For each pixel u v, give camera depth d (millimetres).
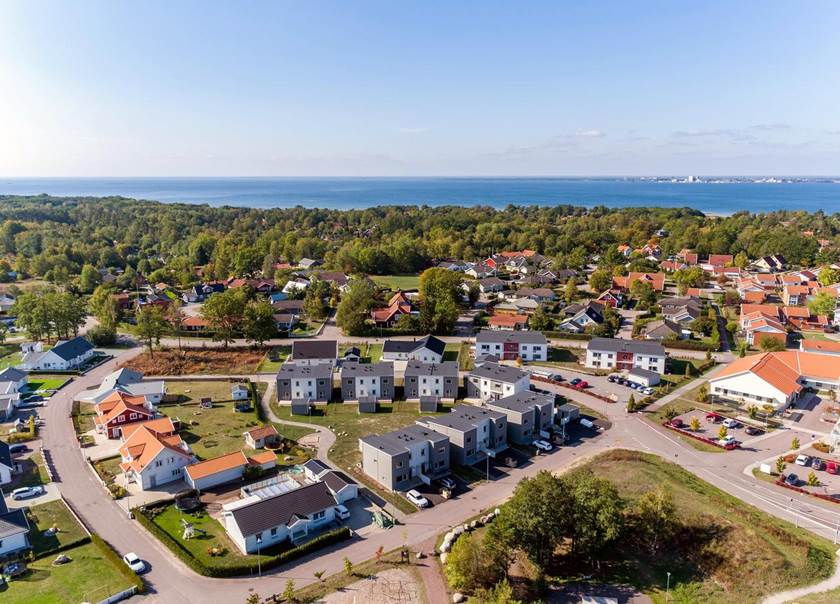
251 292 193375
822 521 65500
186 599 55219
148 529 66375
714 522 63812
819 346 118875
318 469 77438
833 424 91875
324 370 109125
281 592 56281
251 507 64875
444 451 80938
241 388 107938
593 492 61188
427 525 68000
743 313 150875
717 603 53375
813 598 51844
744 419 94750
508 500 66875
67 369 123562
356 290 159875
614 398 105000
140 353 136500
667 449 85375
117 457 84562
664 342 135125
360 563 60906
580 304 166625
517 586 57750
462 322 161250
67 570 58969
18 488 75562
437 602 54906
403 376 117750
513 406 91000
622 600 55594
